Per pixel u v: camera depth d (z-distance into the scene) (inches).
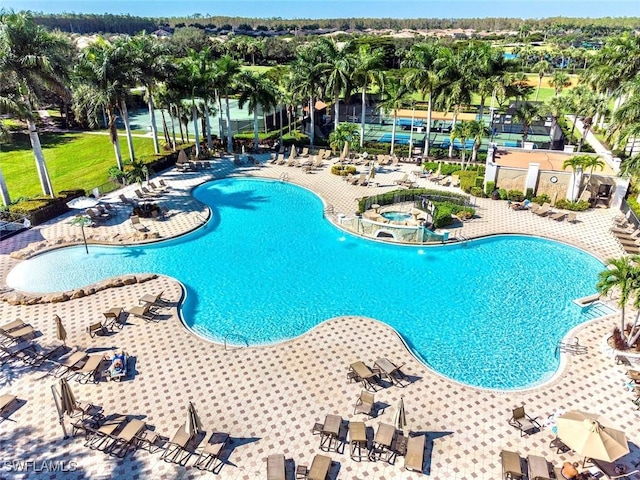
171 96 1851.6
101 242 1213.7
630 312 940.6
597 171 1503.4
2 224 1267.2
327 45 2031.3
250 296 1013.2
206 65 1920.5
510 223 1358.3
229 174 1780.3
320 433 652.1
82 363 770.8
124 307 941.2
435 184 1643.7
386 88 1943.9
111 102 1585.9
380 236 1266.0
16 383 739.4
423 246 1224.2
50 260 1146.0
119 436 626.2
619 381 757.3
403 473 598.2
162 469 601.0
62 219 1365.7
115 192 1576.0
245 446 634.8
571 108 1942.7
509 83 1862.7
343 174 1750.7
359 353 821.2
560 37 7549.2
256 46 5182.1
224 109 2886.3
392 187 1627.7
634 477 589.3
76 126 2581.2
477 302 995.9
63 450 625.3
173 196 1551.4
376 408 700.0
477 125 1740.9
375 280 1080.8
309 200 1557.6
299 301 997.2
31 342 827.4
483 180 1603.1
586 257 1187.3
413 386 745.6
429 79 1833.2
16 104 1259.8
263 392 729.6
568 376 768.3
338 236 1299.2
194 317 937.5
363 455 622.2
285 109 2716.5
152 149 2134.6
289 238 1285.7
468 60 1884.8
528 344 867.4
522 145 1974.7
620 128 1443.2
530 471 579.8
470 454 625.6
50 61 1285.7
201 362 793.6
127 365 781.9
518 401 716.7
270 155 2030.0
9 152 2085.4
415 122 2591.0
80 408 667.4
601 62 2214.6
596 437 573.6
